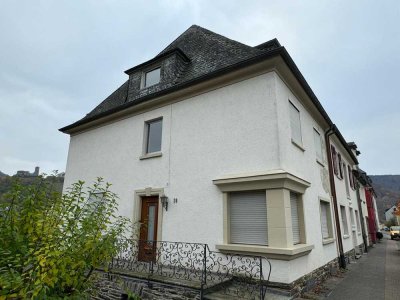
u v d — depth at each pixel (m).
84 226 3.69
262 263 6.34
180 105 9.15
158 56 10.55
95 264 3.70
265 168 6.90
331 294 7.09
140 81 11.14
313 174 9.48
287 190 6.67
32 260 3.16
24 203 3.72
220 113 8.07
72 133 13.20
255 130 7.29
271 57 7.12
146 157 9.55
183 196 8.24
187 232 7.85
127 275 6.69
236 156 7.45
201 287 5.52
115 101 12.89
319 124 11.52
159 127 9.91
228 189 7.25
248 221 6.96
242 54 8.68
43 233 3.48
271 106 7.17
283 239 6.18
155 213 9.00
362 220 19.50
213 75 8.05
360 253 16.48
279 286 6.01
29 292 2.90
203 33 11.88
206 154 8.06
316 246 8.50
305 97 9.23
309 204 8.55
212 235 7.34
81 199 4.13
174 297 5.82
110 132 11.34
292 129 8.24
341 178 14.38
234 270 6.61
